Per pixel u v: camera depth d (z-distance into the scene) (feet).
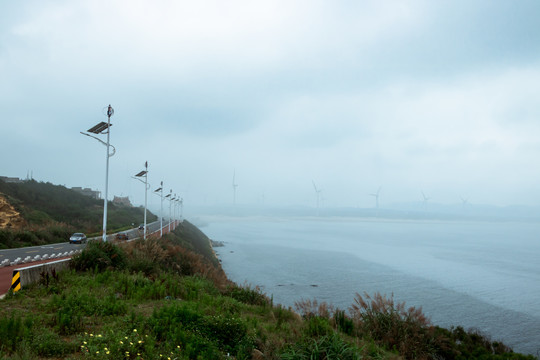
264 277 176.04
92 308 33.19
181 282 55.06
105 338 25.29
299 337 32.17
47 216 184.03
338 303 126.72
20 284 40.16
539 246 368.27
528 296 147.23
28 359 21.42
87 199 295.89
